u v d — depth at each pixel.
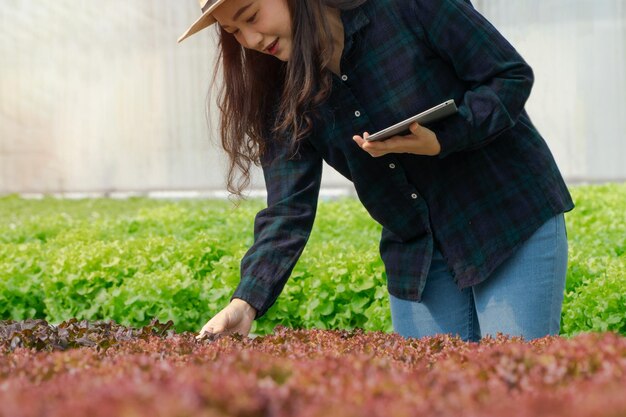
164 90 23.86
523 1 20.50
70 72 24.59
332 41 4.15
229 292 7.75
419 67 4.36
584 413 2.15
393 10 4.32
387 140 4.14
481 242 4.52
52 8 24.55
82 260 8.38
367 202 4.73
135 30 23.97
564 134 20.50
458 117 4.16
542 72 20.52
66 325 4.70
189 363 3.36
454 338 3.96
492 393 2.63
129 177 24.20
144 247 9.41
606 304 6.82
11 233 13.29
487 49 4.21
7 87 25.03
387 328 7.31
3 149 25.02
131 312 7.71
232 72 4.59
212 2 4.20
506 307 4.50
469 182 4.50
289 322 7.71
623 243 9.38
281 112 4.50
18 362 3.36
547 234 4.49
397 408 2.30
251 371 2.91
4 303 8.52
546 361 3.03
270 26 4.12
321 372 2.88
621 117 20.22
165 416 2.17
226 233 11.66
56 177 24.78
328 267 7.74
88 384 2.76
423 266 4.73
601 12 20.22
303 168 4.73
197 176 23.62
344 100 4.47
